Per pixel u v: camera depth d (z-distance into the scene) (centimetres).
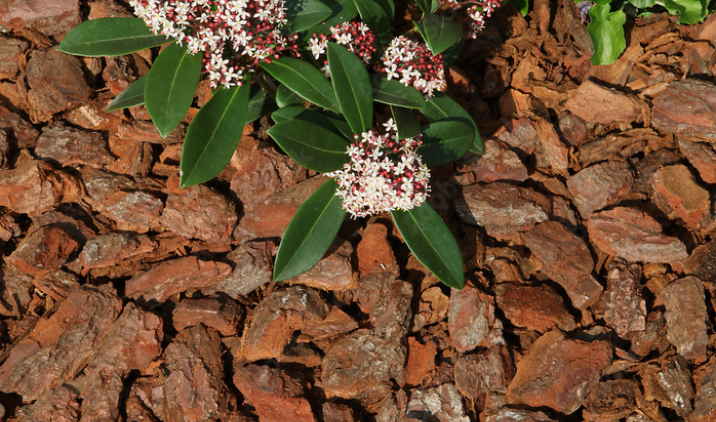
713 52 175
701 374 168
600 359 167
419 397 167
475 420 167
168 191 171
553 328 169
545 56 179
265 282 170
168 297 169
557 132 176
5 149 170
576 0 177
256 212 171
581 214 174
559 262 170
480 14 171
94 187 171
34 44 173
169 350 167
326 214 165
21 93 173
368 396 167
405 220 165
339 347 167
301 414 165
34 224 169
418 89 167
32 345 165
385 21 171
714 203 173
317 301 168
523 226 172
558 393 166
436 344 169
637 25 179
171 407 166
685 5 173
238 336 169
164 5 159
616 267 171
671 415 168
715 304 170
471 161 174
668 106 173
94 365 165
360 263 169
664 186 173
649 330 169
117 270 170
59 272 168
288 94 168
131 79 174
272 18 162
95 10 175
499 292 170
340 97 163
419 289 170
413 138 168
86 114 173
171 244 170
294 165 172
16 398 165
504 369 168
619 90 177
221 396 166
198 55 162
